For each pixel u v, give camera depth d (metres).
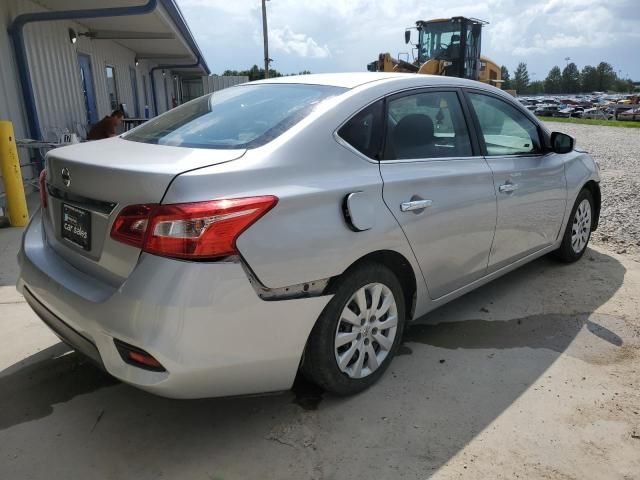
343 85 2.95
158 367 2.11
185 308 2.06
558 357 3.26
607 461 2.38
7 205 6.03
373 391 2.89
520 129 3.92
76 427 2.59
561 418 2.67
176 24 12.61
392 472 2.30
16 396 2.83
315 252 2.38
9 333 3.46
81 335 2.38
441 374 3.06
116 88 15.12
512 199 3.62
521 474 2.30
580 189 4.52
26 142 7.31
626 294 4.19
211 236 2.09
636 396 2.86
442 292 3.28
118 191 2.22
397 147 2.92
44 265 2.64
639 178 9.23
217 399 2.81
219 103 3.15
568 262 4.82
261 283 2.23
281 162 2.39
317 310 2.45
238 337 2.21
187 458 2.39
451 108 3.34
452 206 3.10
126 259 2.19
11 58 7.77
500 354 3.29
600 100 74.88
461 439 2.52
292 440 2.50
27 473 2.29
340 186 2.52
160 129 2.99
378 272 2.74
